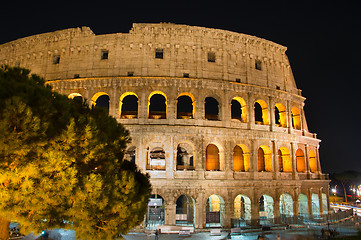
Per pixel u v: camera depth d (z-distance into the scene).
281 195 67.31
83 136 22.03
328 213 69.69
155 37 60.19
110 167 23.92
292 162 65.88
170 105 57.25
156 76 58.00
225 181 56.12
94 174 21.67
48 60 62.16
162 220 59.03
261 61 66.56
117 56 59.62
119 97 57.53
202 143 56.53
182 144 67.19
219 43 62.56
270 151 62.81
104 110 27.59
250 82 63.34
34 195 18.50
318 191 71.00
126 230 23.95
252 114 62.19
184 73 59.38
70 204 20.31
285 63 70.50
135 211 24.81
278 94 66.44
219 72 61.09
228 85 60.25
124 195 23.61
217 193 55.91
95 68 59.56
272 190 61.28
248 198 59.50
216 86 59.56
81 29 62.16
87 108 26.97
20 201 18.14
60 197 19.64
